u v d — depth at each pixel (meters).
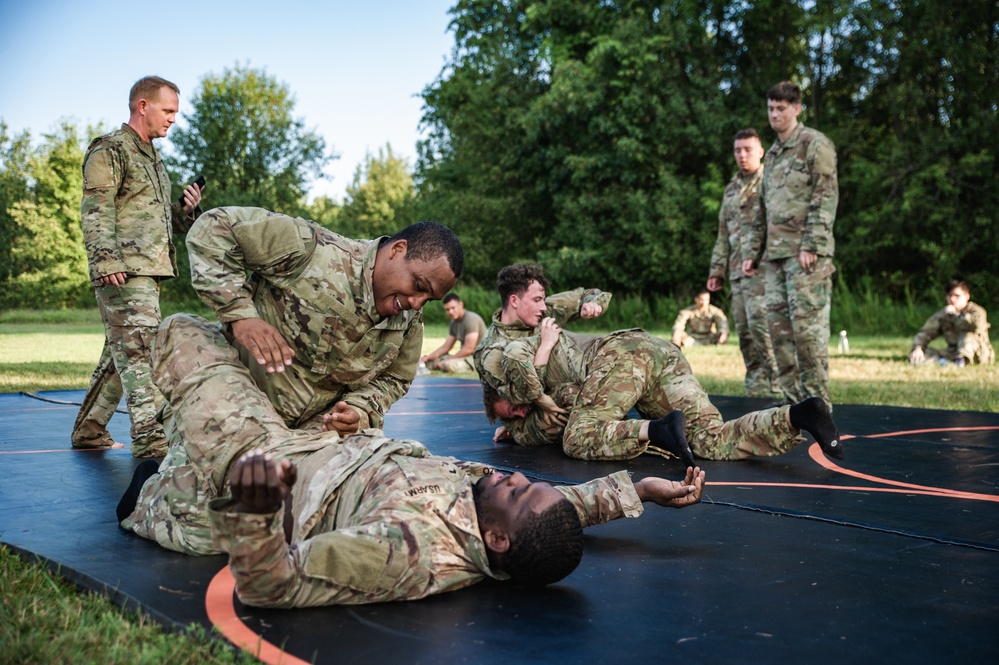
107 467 4.36
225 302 2.70
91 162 4.55
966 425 6.02
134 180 4.71
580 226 25.22
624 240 25.28
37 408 6.95
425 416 6.73
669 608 2.31
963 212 22.50
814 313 6.71
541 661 1.93
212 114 39.72
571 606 2.31
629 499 2.95
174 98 4.85
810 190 6.77
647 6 26.36
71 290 39.62
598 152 25.31
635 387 4.66
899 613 2.29
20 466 4.38
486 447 5.19
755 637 2.11
